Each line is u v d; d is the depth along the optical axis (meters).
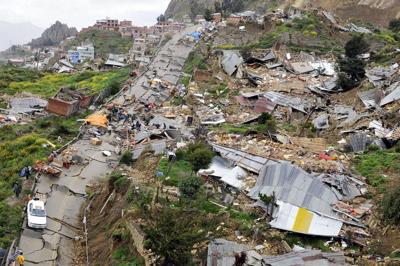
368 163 41.50
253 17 117.50
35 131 63.22
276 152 44.16
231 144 46.94
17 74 109.94
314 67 78.94
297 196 34.28
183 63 100.94
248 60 83.00
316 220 32.06
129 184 40.06
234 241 30.41
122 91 80.44
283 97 65.94
